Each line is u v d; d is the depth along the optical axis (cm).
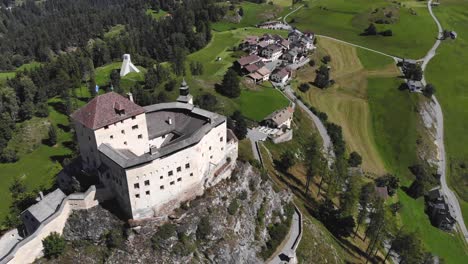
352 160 16638
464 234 15000
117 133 8894
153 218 8688
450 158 18838
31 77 19050
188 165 8888
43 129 15825
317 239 11356
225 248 9300
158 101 16388
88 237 8506
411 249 11512
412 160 18162
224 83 18175
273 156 14312
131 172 7988
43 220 8388
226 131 10294
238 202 10269
